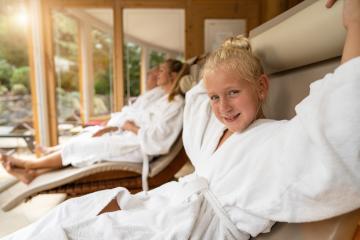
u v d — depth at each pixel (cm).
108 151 170
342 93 45
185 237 66
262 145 66
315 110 49
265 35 90
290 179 53
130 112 231
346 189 46
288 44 77
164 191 86
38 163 166
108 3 338
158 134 170
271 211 57
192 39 350
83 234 68
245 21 352
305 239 56
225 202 69
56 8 339
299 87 82
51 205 192
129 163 168
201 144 101
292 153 53
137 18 362
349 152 44
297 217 54
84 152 170
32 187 151
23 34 359
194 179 80
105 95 384
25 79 403
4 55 396
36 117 345
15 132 382
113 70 353
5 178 240
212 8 348
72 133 362
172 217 70
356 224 50
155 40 378
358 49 47
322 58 68
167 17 366
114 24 342
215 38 351
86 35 384
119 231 67
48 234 66
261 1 348
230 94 75
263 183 61
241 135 75
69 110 390
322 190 47
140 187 171
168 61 226
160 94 235
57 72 363
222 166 75
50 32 341
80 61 390
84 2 337
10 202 150
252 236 68
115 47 345
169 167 175
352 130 44
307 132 51
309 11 67
